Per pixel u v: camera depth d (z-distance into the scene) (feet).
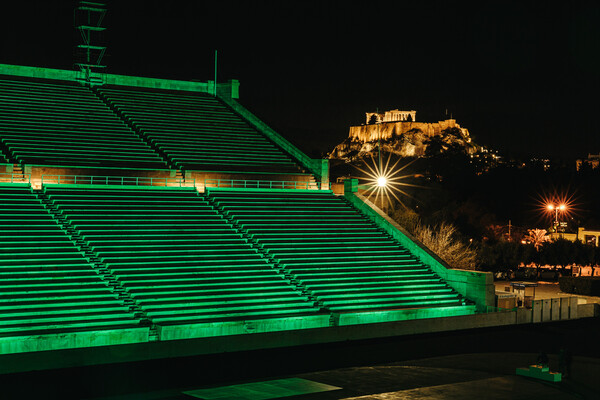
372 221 171.83
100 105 191.93
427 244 198.59
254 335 109.60
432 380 94.68
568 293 184.34
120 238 134.41
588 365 105.70
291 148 197.06
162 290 122.31
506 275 221.87
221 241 142.92
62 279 116.67
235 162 183.01
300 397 85.05
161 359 101.81
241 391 86.74
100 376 91.61
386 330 122.42
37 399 80.74
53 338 102.83
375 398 85.30
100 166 160.86
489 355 111.34
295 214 164.45
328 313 128.67
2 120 168.25
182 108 206.28
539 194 394.11
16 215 131.23
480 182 409.90
